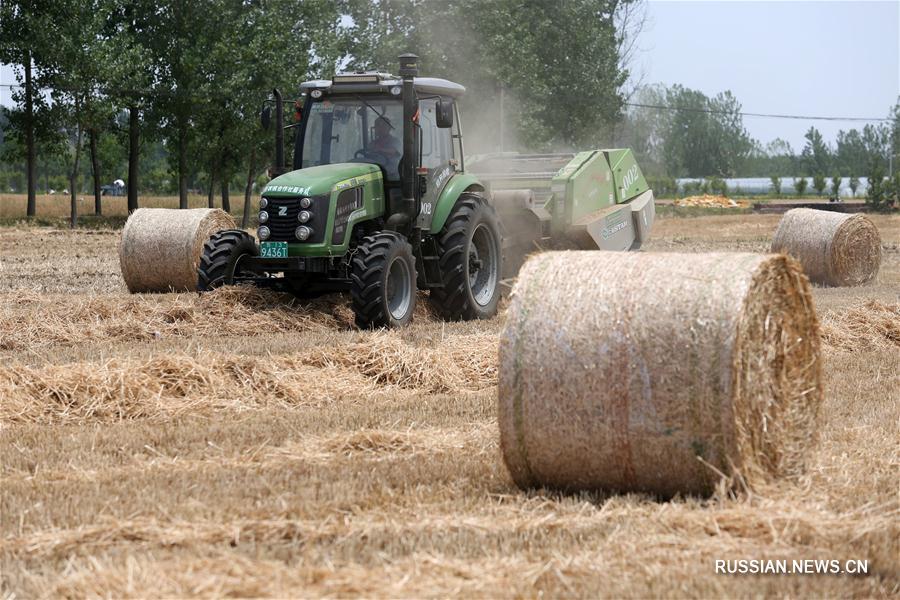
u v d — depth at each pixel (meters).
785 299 15.97
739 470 14.60
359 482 16.47
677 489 15.11
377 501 15.34
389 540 13.52
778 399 15.87
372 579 11.89
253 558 12.91
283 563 12.59
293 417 21.64
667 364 14.66
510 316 15.70
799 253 51.94
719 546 13.13
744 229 106.75
